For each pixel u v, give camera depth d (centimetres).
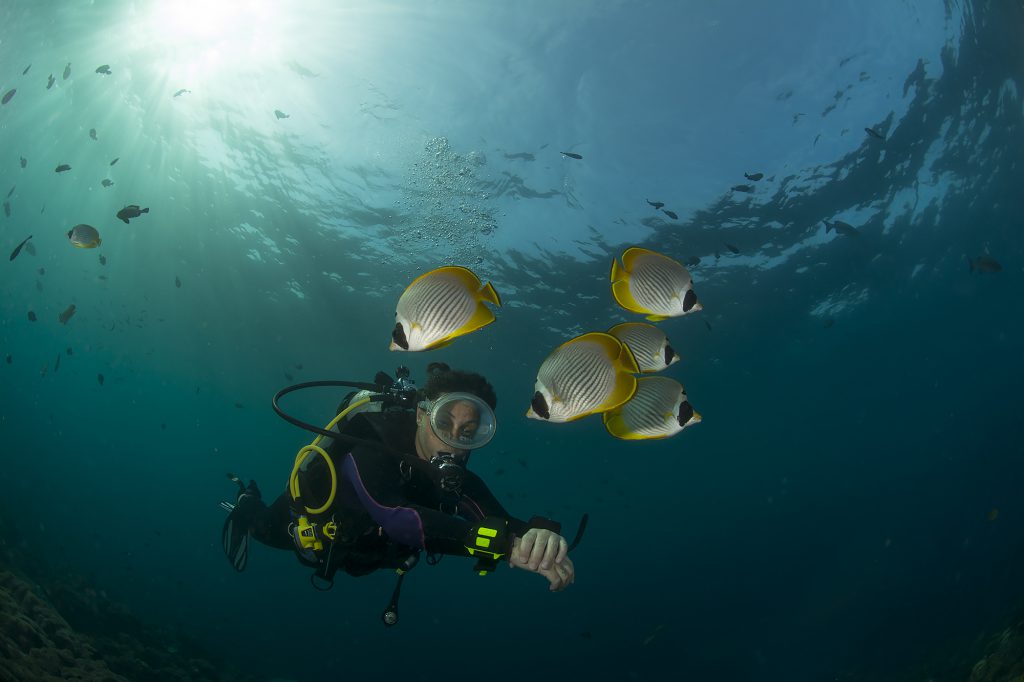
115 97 1838
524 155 1680
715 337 2916
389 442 275
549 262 2158
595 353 191
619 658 2773
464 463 269
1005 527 3391
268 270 2636
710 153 1644
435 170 1775
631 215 1875
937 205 2105
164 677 1184
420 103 1577
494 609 4469
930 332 3547
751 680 2494
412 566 289
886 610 2770
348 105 1620
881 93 1530
